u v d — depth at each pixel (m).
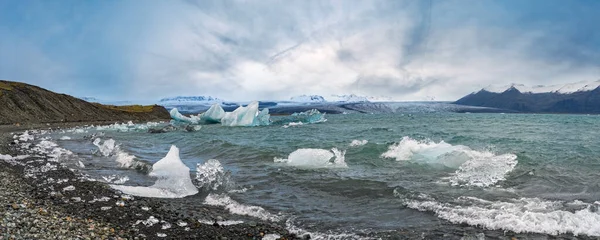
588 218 6.58
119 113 81.56
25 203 7.53
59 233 5.81
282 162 14.74
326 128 42.50
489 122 62.06
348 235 6.50
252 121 46.62
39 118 55.84
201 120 54.44
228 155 17.33
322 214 7.86
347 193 9.57
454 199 8.67
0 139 23.95
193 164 14.97
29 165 13.61
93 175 12.17
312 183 10.74
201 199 9.27
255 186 10.56
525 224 6.61
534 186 9.92
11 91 59.00
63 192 9.27
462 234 6.39
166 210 8.04
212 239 6.26
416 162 13.95
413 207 8.12
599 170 11.95
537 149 18.64
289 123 51.06
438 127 44.59
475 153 13.33
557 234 6.24
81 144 23.80
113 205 8.24
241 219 7.50
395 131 36.75
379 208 8.18
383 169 12.77
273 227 6.98
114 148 19.16
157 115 93.88
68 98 72.50
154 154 18.45
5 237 5.25
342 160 14.20
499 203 8.24
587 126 46.50
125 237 6.13
